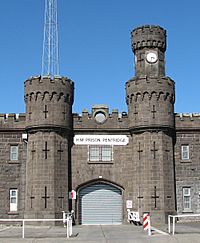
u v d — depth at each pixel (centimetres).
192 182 3975
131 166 3928
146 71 4119
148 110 3844
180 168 3984
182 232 2769
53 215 3669
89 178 3925
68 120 3891
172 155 3894
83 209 3922
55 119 3800
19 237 2623
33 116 3822
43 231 3145
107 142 3972
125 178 3931
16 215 3862
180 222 3894
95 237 2567
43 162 3750
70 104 3956
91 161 3944
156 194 3728
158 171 3769
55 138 3803
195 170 3994
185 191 3966
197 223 3791
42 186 3709
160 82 3884
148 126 3816
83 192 3953
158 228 3241
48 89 3825
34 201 3700
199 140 4041
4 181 3916
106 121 3994
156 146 3806
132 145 3950
